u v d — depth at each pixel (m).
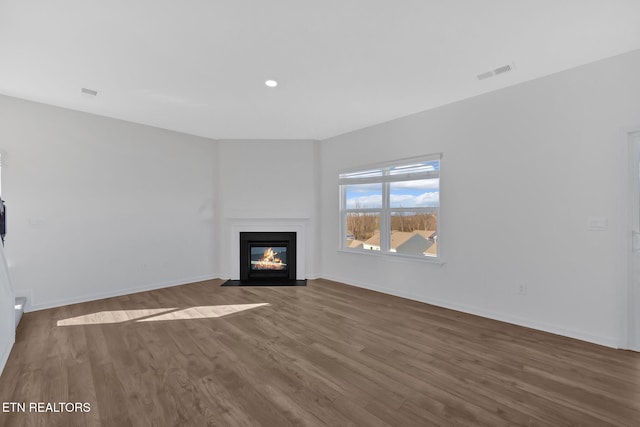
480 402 1.92
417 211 4.32
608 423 1.73
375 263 4.71
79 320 3.38
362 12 2.10
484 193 3.52
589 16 2.13
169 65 2.84
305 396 1.98
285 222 5.44
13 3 1.96
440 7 2.05
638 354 2.56
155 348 2.68
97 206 4.23
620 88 2.65
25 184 3.69
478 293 3.57
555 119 3.01
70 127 4.00
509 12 2.10
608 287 2.72
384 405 1.89
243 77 3.10
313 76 3.08
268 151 5.52
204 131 5.05
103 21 2.17
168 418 1.76
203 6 2.02
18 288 3.63
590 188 2.81
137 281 4.60
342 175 5.25
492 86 3.32
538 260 3.12
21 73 2.99
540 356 2.53
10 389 2.05
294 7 2.04
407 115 4.27
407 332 3.06
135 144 4.59
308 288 4.86
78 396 1.97
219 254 5.58
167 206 4.93
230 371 2.29
